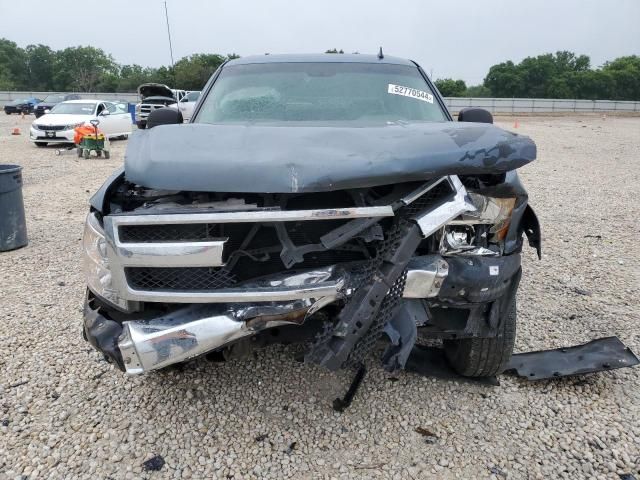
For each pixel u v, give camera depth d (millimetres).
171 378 3533
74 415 3170
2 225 6211
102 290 2680
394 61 4484
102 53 94125
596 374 3631
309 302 2523
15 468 2740
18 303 4738
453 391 3404
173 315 2545
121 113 20109
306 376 3553
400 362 2676
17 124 28000
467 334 2961
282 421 3115
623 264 5902
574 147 18750
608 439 2971
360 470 2742
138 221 2426
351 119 3748
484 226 2836
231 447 2908
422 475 2709
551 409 3242
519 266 2939
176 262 2426
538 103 49844
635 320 4461
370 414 3178
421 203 2664
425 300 2803
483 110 3898
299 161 2434
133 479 2680
